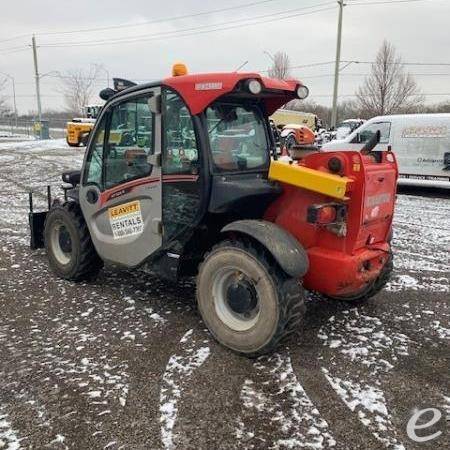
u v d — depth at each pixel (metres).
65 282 5.19
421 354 3.70
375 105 31.62
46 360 3.54
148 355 3.62
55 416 2.90
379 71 31.47
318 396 3.12
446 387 3.26
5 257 6.09
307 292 4.93
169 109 3.86
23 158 18.72
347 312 4.47
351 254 3.57
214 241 4.12
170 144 3.91
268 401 3.06
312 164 3.62
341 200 3.45
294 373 3.39
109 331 4.02
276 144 4.53
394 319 4.34
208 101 3.57
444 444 2.70
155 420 2.87
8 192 11.45
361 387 3.23
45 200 10.41
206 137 3.69
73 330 4.04
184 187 3.86
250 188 3.58
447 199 11.63
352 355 3.66
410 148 12.64
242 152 4.04
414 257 6.40
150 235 4.21
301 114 29.58
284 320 3.41
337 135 22.72
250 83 3.46
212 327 3.77
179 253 4.03
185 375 3.35
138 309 4.48
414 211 9.89
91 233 4.83
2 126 53.78
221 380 3.29
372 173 3.52
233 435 2.75
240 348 3.59
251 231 3.45
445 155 12.16
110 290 4.96
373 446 2.67
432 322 4.29
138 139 4.16
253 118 4.18
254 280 3.46
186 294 4.87
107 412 2.94
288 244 3.39
